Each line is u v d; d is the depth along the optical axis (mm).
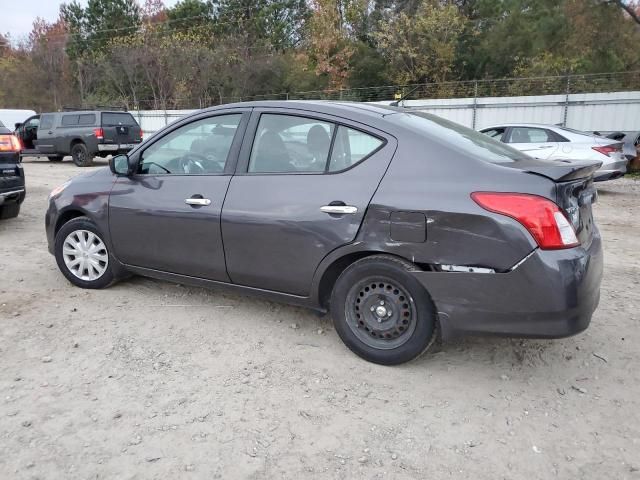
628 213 9648
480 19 32906
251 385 3246
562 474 2506
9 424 2812
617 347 3797
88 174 4793
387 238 3232
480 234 2973
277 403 3059
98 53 43812
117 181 4469
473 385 3273
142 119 30656
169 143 4258
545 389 3242
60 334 3898
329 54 32844
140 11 50312
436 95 26500
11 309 4340
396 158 3314
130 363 3494
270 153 3779
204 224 3926
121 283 4984
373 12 32625
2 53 46094
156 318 4211
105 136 17484
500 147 3686
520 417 2955
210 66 35469
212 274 4020
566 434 2809
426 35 28844
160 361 3529
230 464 2547
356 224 3324
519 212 2898
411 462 2584
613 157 11031
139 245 4340
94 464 2527
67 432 2760
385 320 3383
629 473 2514
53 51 40969
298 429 2824
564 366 3521
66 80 41469
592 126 19953
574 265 2891
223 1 45344
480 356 3637
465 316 3084
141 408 2986
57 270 5395
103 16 49719
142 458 2576
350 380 3309
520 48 29266
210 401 3066
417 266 3184
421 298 3219
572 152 11180
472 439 2762
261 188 3713
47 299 4574
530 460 2604
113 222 4441
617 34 19891
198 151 4113
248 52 36625
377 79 31750
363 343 3475
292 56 38281
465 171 3111
